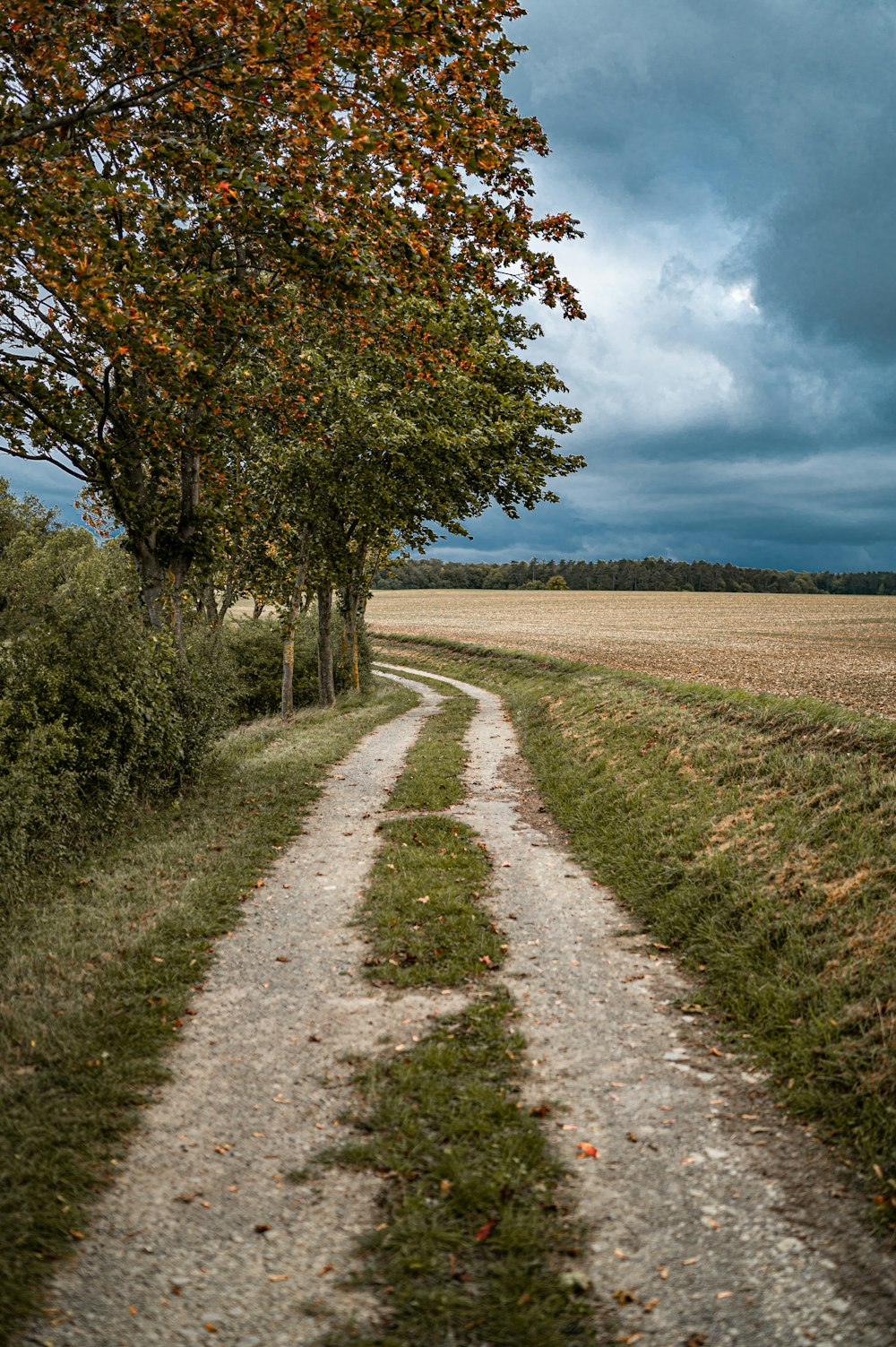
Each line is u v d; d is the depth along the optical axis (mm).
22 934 7328
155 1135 4477
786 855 7812
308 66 6637
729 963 6613
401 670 49219
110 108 7629
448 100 7918
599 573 158125
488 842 10828
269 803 12562
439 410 18266
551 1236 3664
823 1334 3133
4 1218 3689
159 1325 3176
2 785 8602
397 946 7184
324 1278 3441
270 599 27125
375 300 8945
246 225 9234
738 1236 3699
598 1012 6062
